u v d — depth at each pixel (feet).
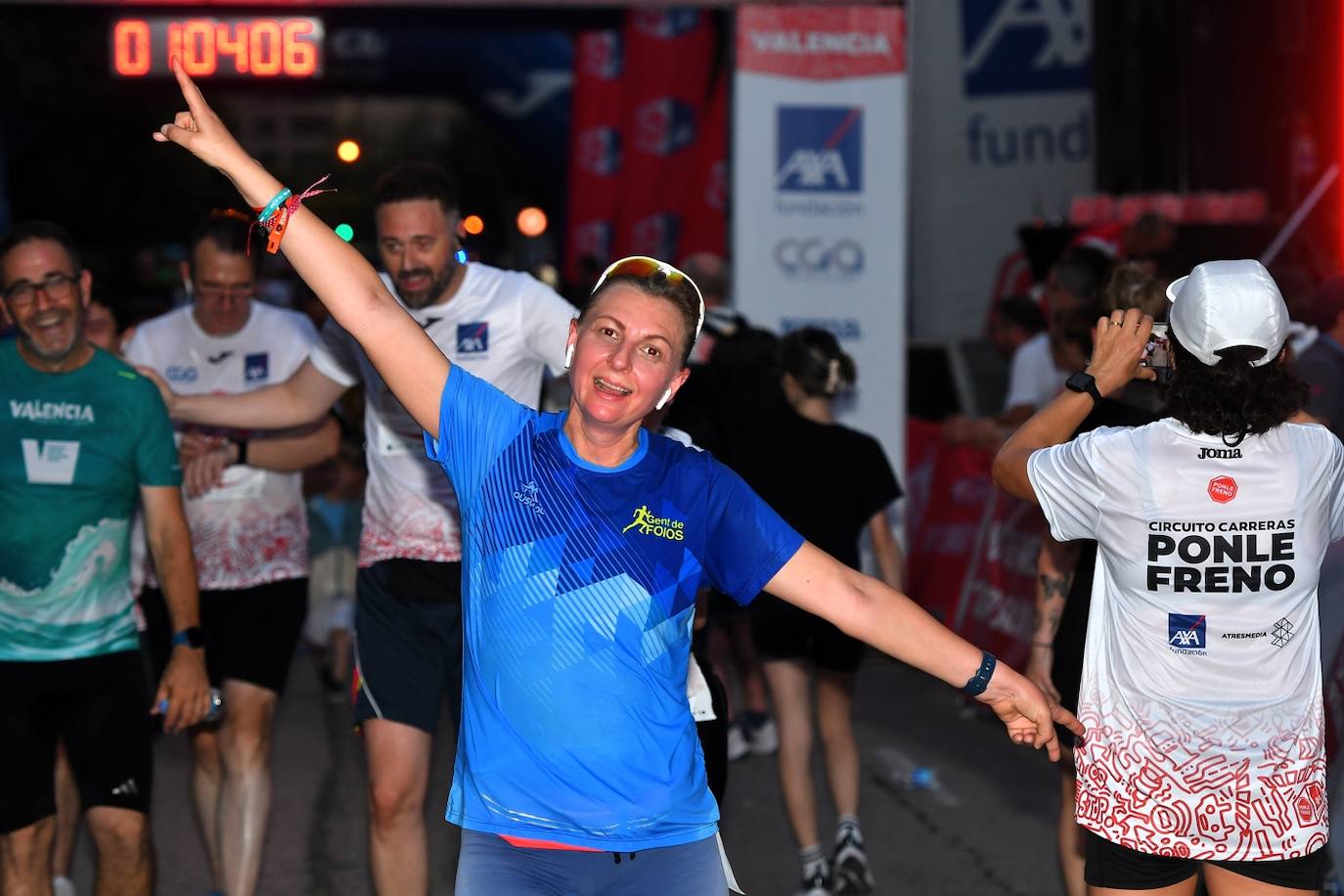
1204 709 14.19
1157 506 14.02
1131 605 14.37
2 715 17.46
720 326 32.32
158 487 18.17
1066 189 57.47
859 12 39.70
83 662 17.74
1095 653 14.76
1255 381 13.74
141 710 18.13
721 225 55.98
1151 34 54.90
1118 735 14.53
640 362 11.83
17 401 17.63
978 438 37.14
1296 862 14.29
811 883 23.03
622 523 12.05
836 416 40.14
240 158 12.30
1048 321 39.14
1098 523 14.39
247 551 21.97
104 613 17.89
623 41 61.72
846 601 12.43
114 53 43.19
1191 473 13.97
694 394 26.22
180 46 43.47
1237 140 53.06
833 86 39.83
